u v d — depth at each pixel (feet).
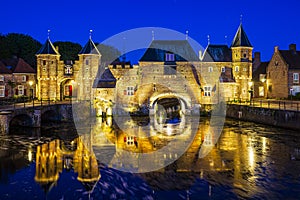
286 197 48.21
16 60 195.21
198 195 49.21
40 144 84.99
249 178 57.00
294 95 176.24
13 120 117.08
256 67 223.51
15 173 59.36
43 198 48.06
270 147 82.84
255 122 131.64
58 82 174.19
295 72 178.19
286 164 66.18
